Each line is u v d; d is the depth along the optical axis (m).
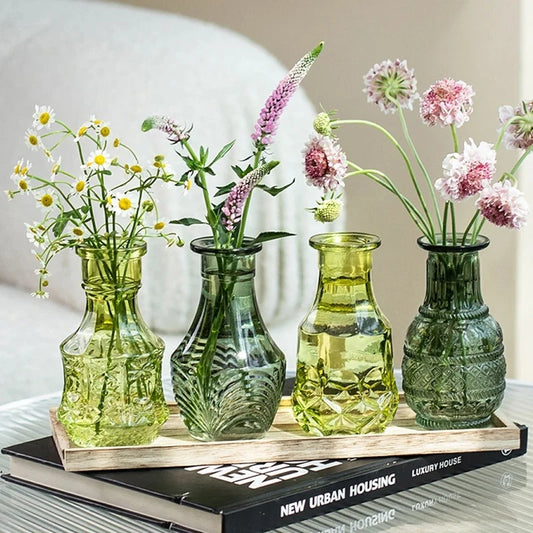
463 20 2.69
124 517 1.15
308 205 2.14
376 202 2.80
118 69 2.21
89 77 2.22
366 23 2.75
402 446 1.25
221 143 2.10
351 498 1.18
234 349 1.20
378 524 1.14
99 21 2.44
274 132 1.18
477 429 1.28
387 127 2.77
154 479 1.16
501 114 1.32
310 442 1.22
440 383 1.27
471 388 1.27
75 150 2.13
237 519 1.08
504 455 1.31
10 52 2.45
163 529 1.12
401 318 2.81
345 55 2.78
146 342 1.22
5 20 2.53
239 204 1.16
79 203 2.08
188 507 1.10
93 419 1.19
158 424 1.23
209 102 2.12
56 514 1.16
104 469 1.19
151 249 2.03
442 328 1.27
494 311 2.82
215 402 1.20
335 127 1.25
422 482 1.25
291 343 2.17
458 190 1.22
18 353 2.03
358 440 1.23
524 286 2.78
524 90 2.67
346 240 1.27
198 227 2.04
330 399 1.24
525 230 2.75
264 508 1.10
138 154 2.05
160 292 2.05
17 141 2.28
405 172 2.76
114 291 1.19
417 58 2.73
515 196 1.21
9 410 1.54
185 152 2.07
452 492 1.23
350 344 1.23
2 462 1.33
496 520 1.15
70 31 2.40
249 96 2.14
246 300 1.22
